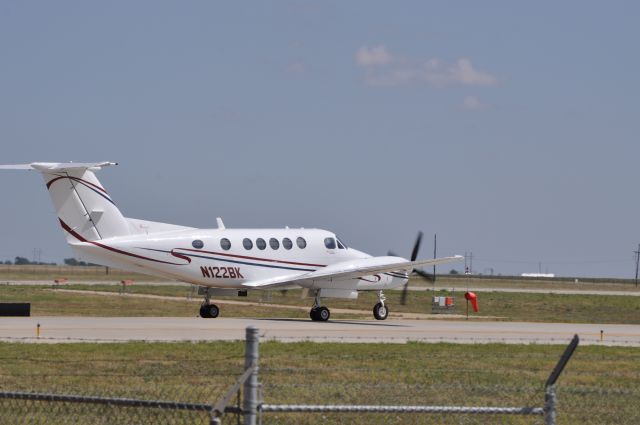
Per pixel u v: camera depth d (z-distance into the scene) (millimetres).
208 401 31281
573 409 31766
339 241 76625
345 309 99750
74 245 66938
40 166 65500
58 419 29062
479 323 75875
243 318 74750
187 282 72062
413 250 81562
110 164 66625
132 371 38344
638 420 30203
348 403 31766
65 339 50000
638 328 73750
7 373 37344
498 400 33250
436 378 38375
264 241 73438
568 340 57906
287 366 40750
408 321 77312
